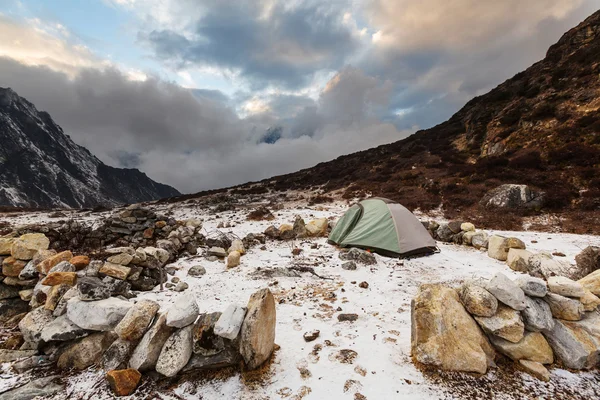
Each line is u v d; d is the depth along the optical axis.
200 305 5.61
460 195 19.91
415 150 38.97
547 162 20.14
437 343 3.66
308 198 29.03
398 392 3.25
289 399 3.15
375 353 3.98
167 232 9.95
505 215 15.38
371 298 6.03
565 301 3.89
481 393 3.22
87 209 30.67
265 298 3.77
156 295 6.04
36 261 5.61
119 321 3.82
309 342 4.27
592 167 17.55
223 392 3.24
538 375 3.45
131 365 3.43
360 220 10.71
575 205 14.92
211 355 3.48
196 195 39.38
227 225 16.16
